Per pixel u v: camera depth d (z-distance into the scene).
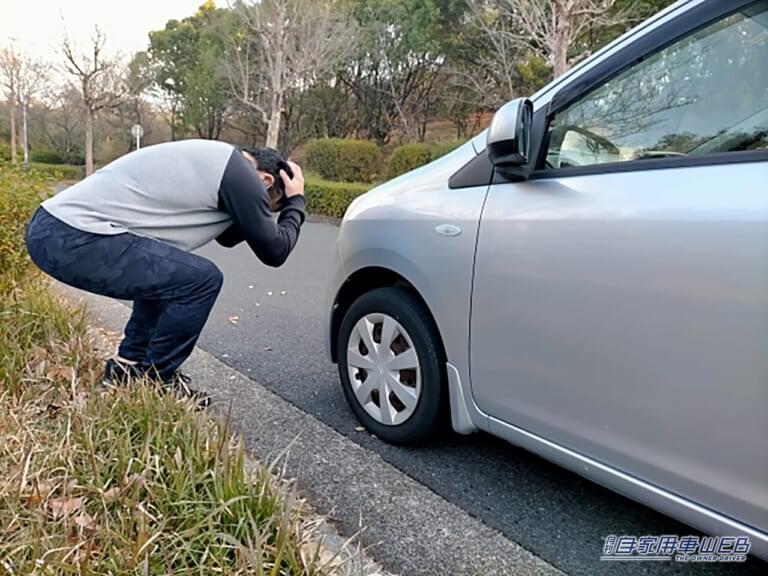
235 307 4.36
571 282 1.54
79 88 24.22
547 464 2.10
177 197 2.06
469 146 2.01
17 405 1.93
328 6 18.08
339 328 2.50
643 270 1.39
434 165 2.14
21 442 1.65
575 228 1.54
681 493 1.40
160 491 1.46
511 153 1.65
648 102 1.55
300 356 3.25
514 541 1.67
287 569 1.29
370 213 2.24
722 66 1.43
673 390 1.36
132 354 2.34
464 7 17.31
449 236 1.89
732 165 1.32
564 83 1.74
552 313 1.60
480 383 1.86
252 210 2.09
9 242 3.35
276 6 16.70
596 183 1.55
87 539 1.31
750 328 1.23
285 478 1.87
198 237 2.18
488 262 1.77
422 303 2.07
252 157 2.27
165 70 27.36
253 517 1.40
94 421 1.74
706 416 1.31
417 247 2.00
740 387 1.25
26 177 3.85
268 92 19.19
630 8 10.81
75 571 1.19
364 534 1.67
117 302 3.89
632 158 1.55
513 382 1.74
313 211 12.70
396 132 20.91
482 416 1.88
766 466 1.24
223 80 22.34
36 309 2.76
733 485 1.29
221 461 1.56
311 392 2.74
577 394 1.57
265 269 5.99
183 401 1.95
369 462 2.07
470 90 17.89
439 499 1.87
